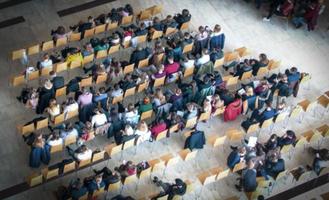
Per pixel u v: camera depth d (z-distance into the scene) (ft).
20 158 82.28
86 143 84.43
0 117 85.92
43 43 90.48
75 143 83.61
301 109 88.99
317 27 103.71
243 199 81.46
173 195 77.30
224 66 94.99
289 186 83.51
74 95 87.56
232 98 87.61
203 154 85.10
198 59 90.99
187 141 83.97
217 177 80.33
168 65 89.71
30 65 92.17
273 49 99.55
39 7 99.96
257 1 103.96
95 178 76.33
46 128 84.33
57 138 79.66
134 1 102.94
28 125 81.61
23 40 95.61
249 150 81.61
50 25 98.02
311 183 84.12
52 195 79.46
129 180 79.15
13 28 96.89
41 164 81.66
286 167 85.56
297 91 92.63
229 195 81.61
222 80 89.40
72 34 92.12
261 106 88.63
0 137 83.97
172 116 83.87
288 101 92.58
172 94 86.02
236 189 82.17
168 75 90.02
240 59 96.84
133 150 84.58
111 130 83.71
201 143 84.33
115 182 77.51
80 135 81.87
